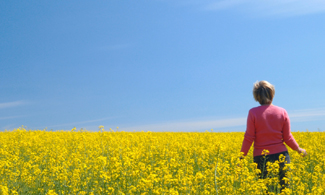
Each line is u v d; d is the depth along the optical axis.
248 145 4.48
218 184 4.53
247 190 4.09
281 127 4.32
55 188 5.30
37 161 7.44
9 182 5.46
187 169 5.35
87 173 5.77
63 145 9.77
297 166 5.61
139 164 5.32
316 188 4.20
